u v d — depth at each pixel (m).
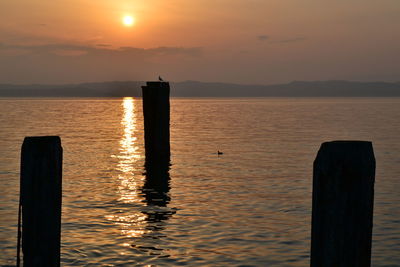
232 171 20.75
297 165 22.58
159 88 20.91
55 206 5.04
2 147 29.09
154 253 9.82
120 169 21.16
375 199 15.09
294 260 9.49
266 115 79.00
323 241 3.96
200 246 10.30
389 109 102.94
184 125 53.56
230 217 12.77
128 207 13.91
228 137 37.81
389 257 9.73
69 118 66.75
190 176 19.42
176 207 13.94
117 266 9.05
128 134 40.94
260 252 9.95
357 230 3.90
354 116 73.00
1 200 14.48
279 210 13.57
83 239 10.67
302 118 68.25
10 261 9.26
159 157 21.31
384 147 30.14
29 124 51.78
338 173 3.91
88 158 24.97
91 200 14.84
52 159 5.01
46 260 5.03
